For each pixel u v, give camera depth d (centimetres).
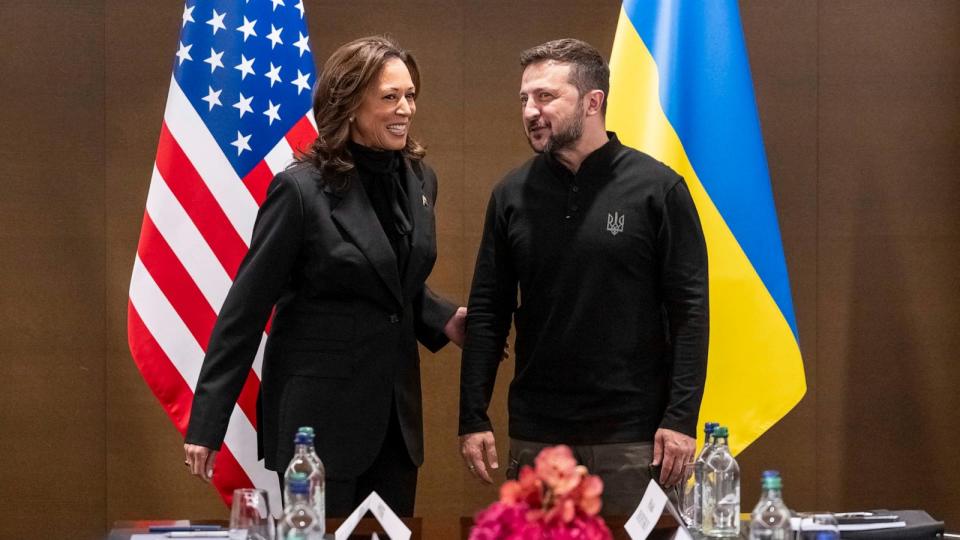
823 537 271
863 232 602
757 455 608
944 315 602
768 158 601
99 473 599
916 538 303
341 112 382
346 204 380
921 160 599
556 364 381
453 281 604
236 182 463
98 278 594
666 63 464
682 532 298
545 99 377
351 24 597
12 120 589
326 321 381
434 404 609
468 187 603
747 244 457
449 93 600
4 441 595
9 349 594
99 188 593
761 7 598
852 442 605
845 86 598
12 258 592
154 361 457
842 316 604
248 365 382
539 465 217
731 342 456
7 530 596
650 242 377
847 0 598
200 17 470
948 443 604
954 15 597
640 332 378
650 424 379
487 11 599
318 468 299
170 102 467
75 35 590
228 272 461
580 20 598
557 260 380
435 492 609
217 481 464
